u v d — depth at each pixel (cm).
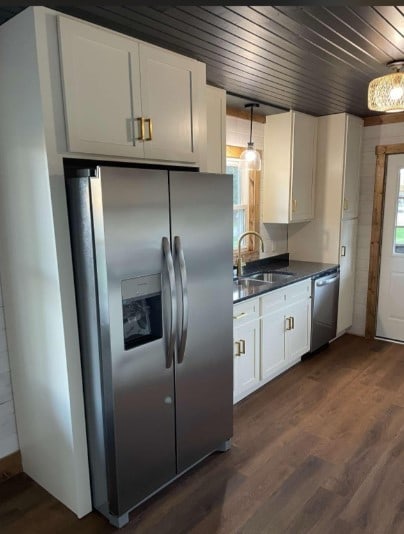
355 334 466
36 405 217
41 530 199
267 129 389
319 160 413
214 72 259
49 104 168
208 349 229
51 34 165
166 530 196
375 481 226
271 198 397
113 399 185
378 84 228
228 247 232
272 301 326
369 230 438
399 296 432
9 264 211
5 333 227
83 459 203
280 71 257
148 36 201
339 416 294
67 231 183
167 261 194
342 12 175
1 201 204
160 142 213
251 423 286
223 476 232
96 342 185
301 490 220
